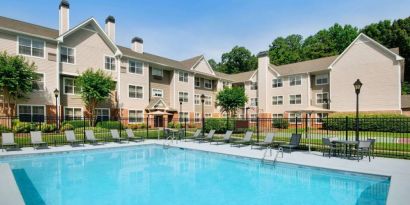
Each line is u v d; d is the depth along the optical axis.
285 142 15.94
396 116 24.55
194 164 11.85
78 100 24.86
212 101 41.16
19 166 11.16
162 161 12.58
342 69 31.08
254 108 41.50
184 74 35.25
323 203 6.64
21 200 5.82
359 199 6.88
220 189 8.00
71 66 24.33
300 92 35.28
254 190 7.88
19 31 20.58
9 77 18.53
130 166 11.44
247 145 16.34
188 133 24.45
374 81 28.62
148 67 30.81
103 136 19.84
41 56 21.98
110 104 27.02
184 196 7.32
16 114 20.23
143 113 29.89
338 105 31.22
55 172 10.21
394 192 6.38
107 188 8.10
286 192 7.64
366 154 12.21
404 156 11.57
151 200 6.96
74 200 6.94
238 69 72.50
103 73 25.12
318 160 10.98
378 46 28.44
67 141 15.96
